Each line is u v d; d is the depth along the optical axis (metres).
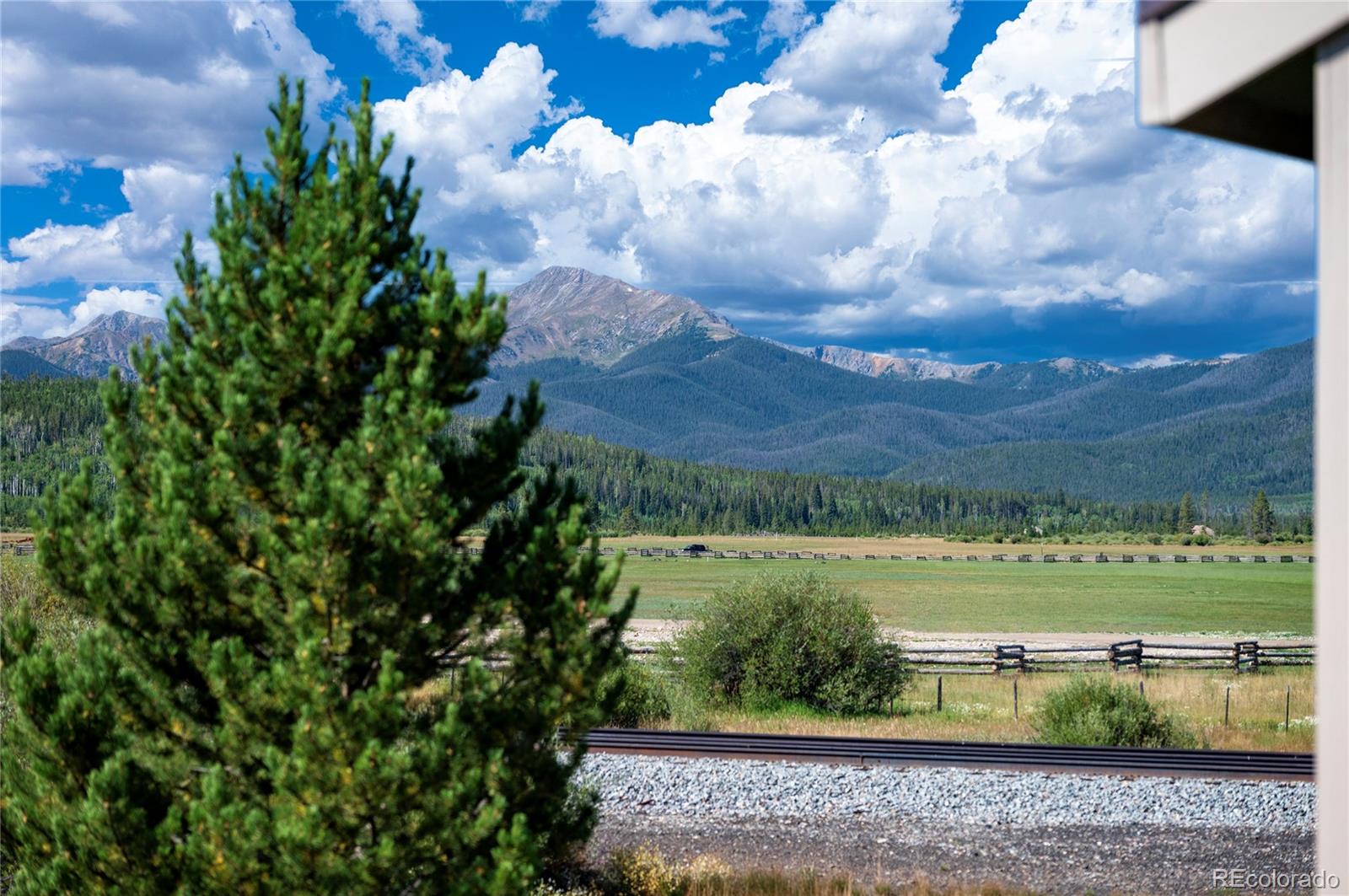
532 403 8.63
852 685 24.69
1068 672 34.75
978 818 14.38
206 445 7.83
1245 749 19.45
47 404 196.25
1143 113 3.59
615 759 16.83
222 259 8.09
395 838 7.39
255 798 7.68
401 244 8.70
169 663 7.75
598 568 8.38
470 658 8.21
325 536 7.11
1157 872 12.43
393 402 7.62
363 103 8.47
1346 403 3.00
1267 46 3.16
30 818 7.63
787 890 11.70
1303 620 61.00
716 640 25.66
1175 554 143.75
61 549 7.78
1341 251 3.02
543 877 11.30
